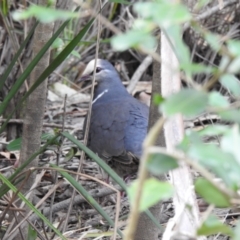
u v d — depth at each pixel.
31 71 6.27
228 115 2.84
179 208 4.26
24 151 6.71
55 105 13.30
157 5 2.75
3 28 11.80
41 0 6.58
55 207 8.48
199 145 2.90
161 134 5.40
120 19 14.38
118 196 5.61
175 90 4.61
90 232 7.54
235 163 2.86
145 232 6.04
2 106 6.14
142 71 14.28
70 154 8.67
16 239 6.85
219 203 2.95
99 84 11.82
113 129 10.19
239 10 14.12
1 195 6.10
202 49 14.27
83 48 14.80
